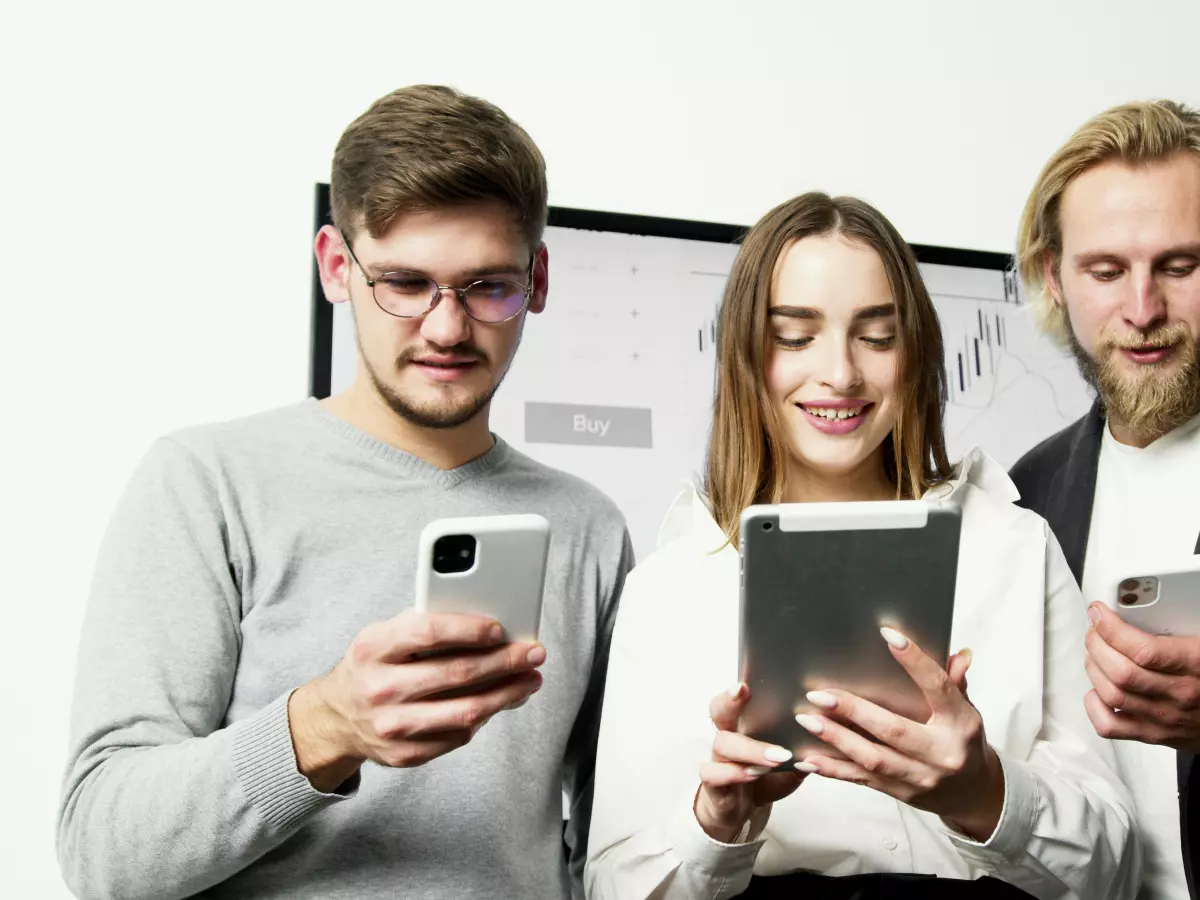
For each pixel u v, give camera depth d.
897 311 1.26
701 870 1.08
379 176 1.13
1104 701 1.08
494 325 1.18
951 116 2.38
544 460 1.98
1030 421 2.26
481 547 0.90
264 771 0.95
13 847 1.76
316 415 1.27
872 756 0.97
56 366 1.87
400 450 1.25
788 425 1.29
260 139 1.99
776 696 0.99
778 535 0.92
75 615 1.83
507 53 2.12
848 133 2.31
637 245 2.10
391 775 1.11
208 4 2.00
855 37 2.35
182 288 1.92
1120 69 2.53
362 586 1.17
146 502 1.15
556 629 1.25
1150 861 1.38
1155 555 1.49
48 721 1.79
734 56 2.26
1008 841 1.04
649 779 1.20
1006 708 1.21
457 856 1.10
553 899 1.17
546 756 1.20
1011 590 1.27
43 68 1.92
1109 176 1.52
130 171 1.93
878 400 1.27
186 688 1.07
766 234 1.30
